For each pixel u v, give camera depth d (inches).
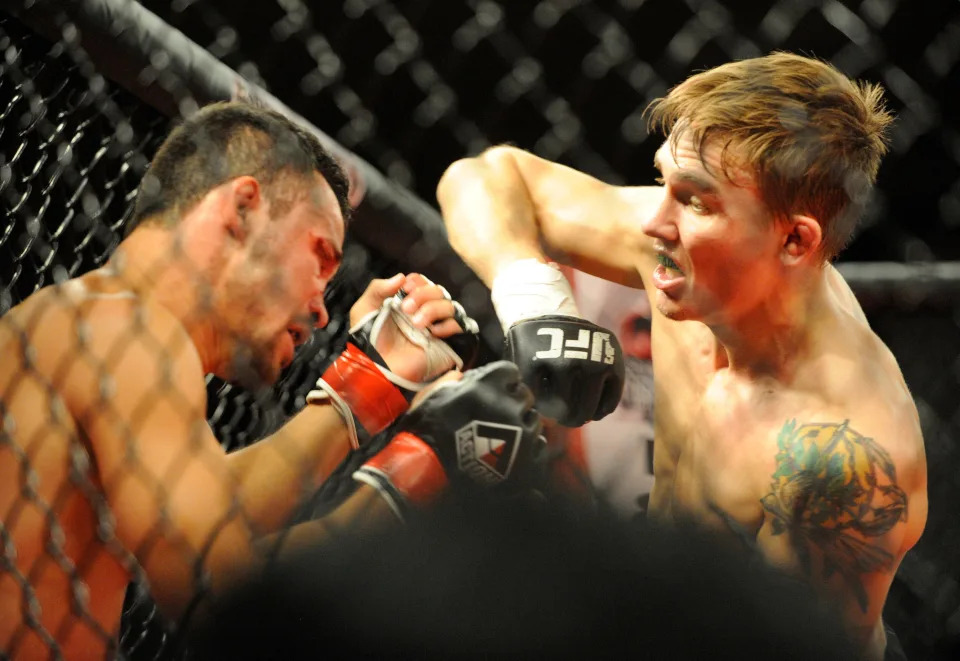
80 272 124.7
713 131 81.3
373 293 101.7
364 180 121.8
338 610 84.4
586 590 84.7
